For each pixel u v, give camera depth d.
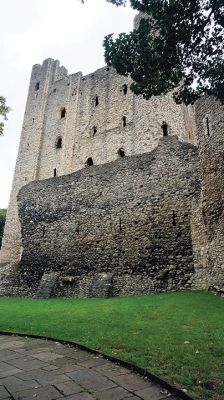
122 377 5.73
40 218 23.03
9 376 5.86
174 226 17.23
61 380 5.61
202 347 7.01
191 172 17.70
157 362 6.22
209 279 14.88
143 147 28.80
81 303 15.09
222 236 14.23
